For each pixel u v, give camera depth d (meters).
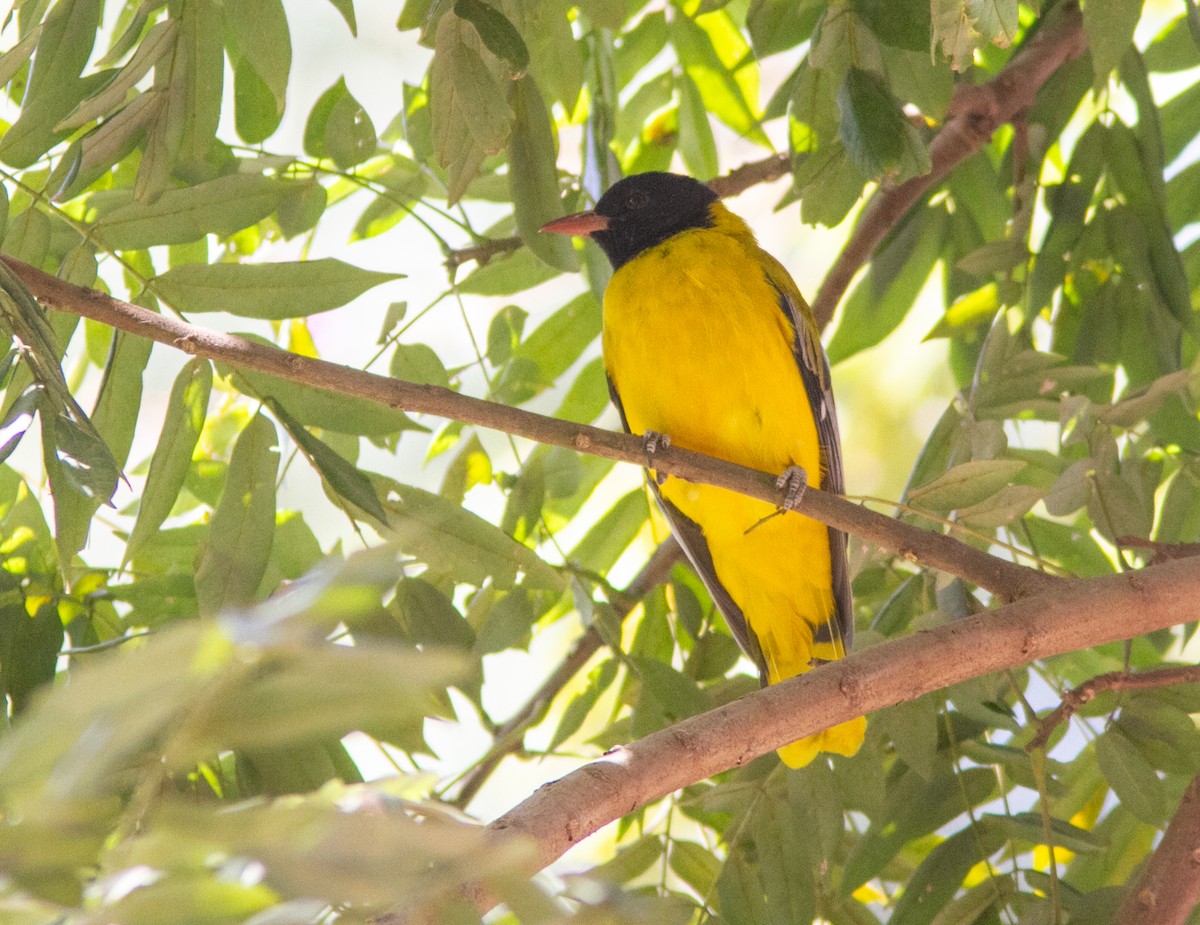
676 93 11.35
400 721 2.60
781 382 9.78
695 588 10.54
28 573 7.93
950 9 6.45
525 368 9.43
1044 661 9.55
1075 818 9.48
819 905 8.54
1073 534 9.83
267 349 6.95
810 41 9.12
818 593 10.12
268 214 8.16
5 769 2.17
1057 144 11.19
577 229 10.03
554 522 10.47
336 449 9.40
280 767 6.74
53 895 2.59
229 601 7.37
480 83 7.04
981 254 9.49
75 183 7.86
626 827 9.07
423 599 7.59
